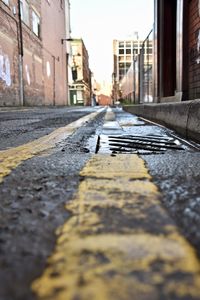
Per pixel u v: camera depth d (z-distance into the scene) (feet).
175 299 0.49
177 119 3.40
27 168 1.51
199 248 0.66
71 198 1.03
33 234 0.75
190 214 0.86
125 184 1.18
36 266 0.60
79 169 1.47
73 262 0.61
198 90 4.85
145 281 0.54
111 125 4.50
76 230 0.76
